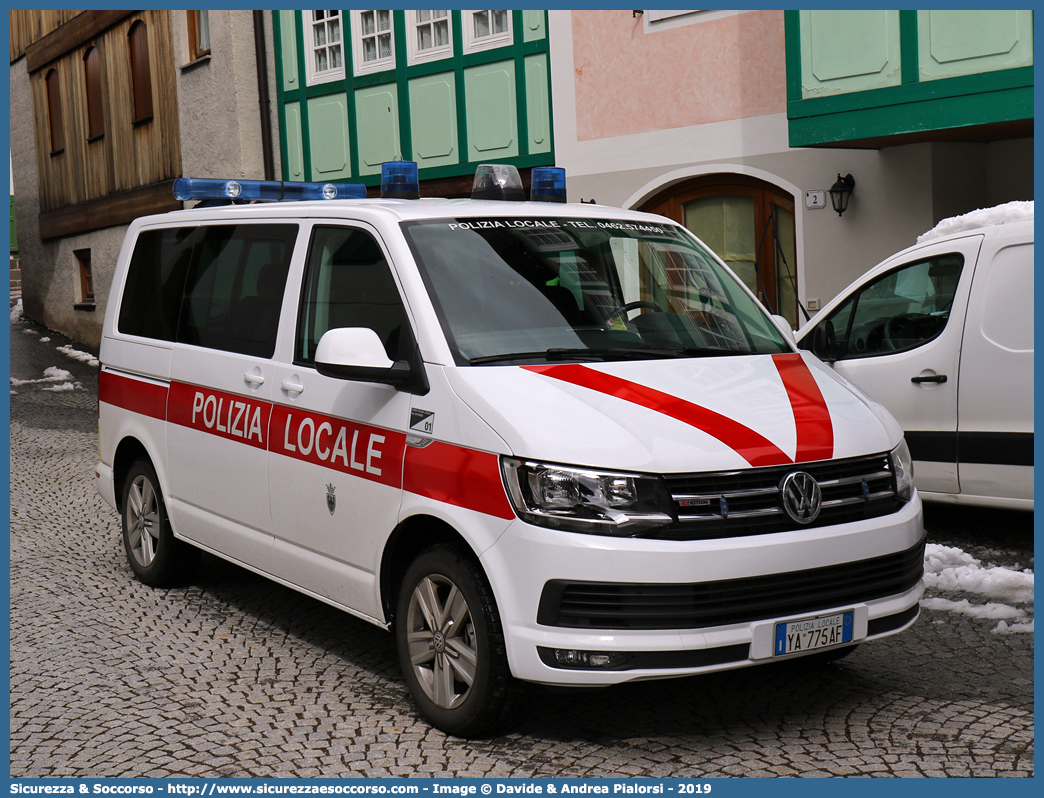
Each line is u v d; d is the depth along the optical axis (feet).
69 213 75.05
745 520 12.21
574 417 12.55
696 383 13.80
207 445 18.10
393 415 13.98
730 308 16.55
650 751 12.91
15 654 16.87
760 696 14.67
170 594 20.11
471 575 12.75
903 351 22.47
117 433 21.12
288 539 16.12
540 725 13.74
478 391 13.00
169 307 20.03
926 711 13.98
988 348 21.04
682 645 11.83
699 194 39.04
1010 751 12.69
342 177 53.01
